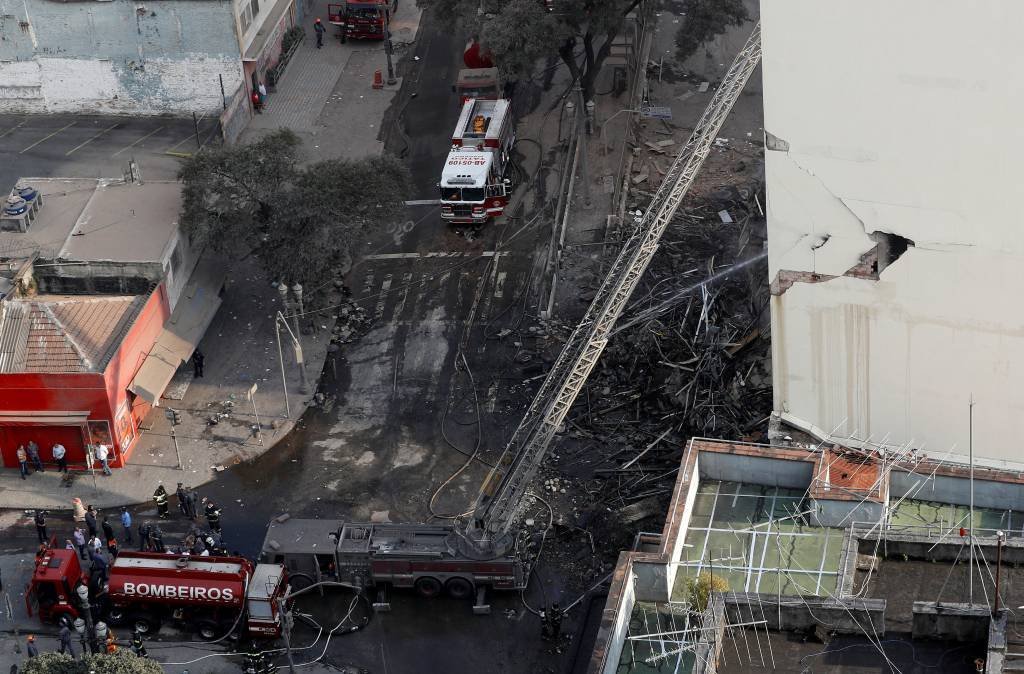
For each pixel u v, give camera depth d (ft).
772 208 236.84
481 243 440.86
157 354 371.15
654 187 461.37
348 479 356.18
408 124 508.53
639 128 492.95
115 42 497.46
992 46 207.92
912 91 216.95
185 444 367.86
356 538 317.42
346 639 309.83
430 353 396.98
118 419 355.36
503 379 385.91
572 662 300.40
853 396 249.96
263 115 514.68
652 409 361.92
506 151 467.52
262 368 393.29
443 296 418.72
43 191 408.67
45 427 352.69
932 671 179.93
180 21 490.08
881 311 239.09
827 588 208.64
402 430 371.15
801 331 246.68
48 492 353.10
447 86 530.68
